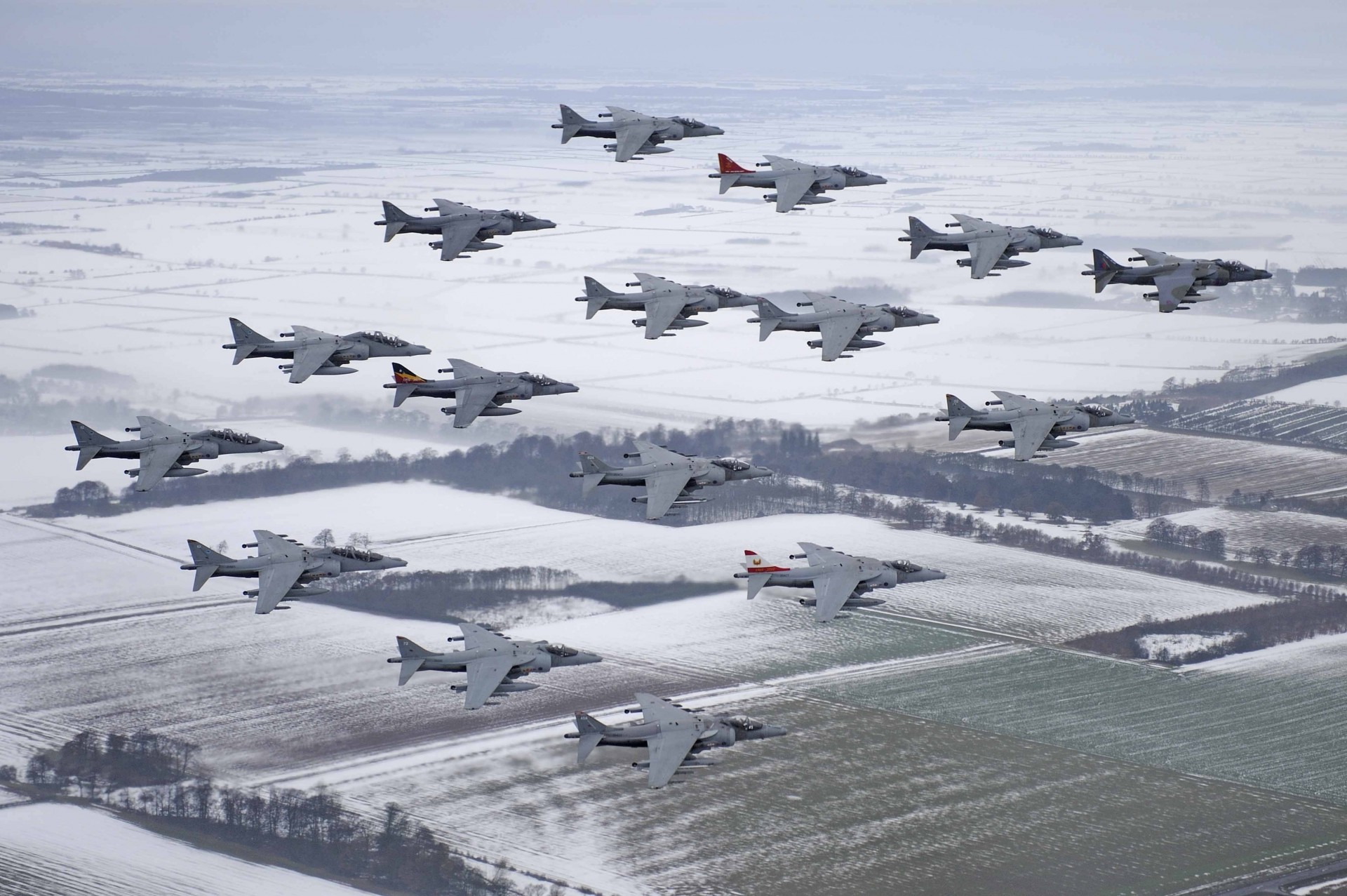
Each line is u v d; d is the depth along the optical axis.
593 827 187.38
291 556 181.12
